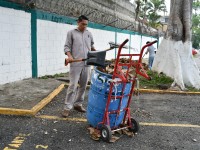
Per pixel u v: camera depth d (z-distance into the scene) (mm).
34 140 4645
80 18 5590
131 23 27328
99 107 4797
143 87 9812
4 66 8555
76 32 5641
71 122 5598
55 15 11812
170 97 8867
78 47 5602
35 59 10281
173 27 11125
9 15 8688
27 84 8820
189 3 11047
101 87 4695
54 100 7348
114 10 22031
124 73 4930
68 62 5352
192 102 8312
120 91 4730
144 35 33844
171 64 10883
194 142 5004
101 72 4715
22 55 9492
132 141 4840
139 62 4762
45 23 10969
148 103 7805
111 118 4816
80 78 5902
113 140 4734
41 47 10742
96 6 17453
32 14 9992
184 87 10023
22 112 5805
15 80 9164
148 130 5453
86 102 7383
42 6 10633
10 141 4543
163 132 5402
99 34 18250
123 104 4895
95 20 17453
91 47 5980
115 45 4672
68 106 5828
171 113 6875
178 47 10883
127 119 5184
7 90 7797
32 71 10195
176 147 4727
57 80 10141
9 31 8719
